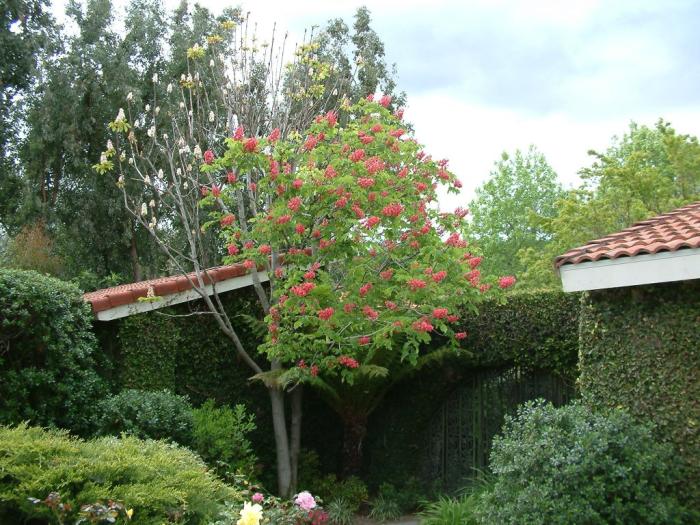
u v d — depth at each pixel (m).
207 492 5.34
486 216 29.62
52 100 19.86
